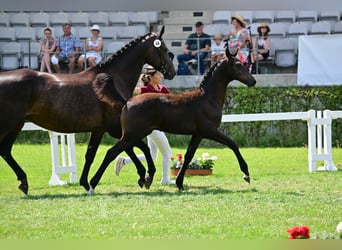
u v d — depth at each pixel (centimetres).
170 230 982
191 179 1527
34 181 1577
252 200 1201
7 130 1291
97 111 1341
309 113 1666
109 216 1075
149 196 1256
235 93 2306
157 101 1319
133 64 1411
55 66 2441
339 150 2112
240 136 2300
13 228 1002
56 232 977
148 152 1372
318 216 1067
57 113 1317
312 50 2448
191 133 1336
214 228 991
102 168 1327
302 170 1681
